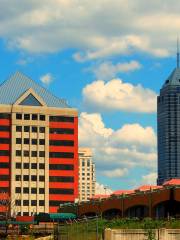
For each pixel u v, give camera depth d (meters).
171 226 135.88
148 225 139.75
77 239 122.25
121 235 111.88
